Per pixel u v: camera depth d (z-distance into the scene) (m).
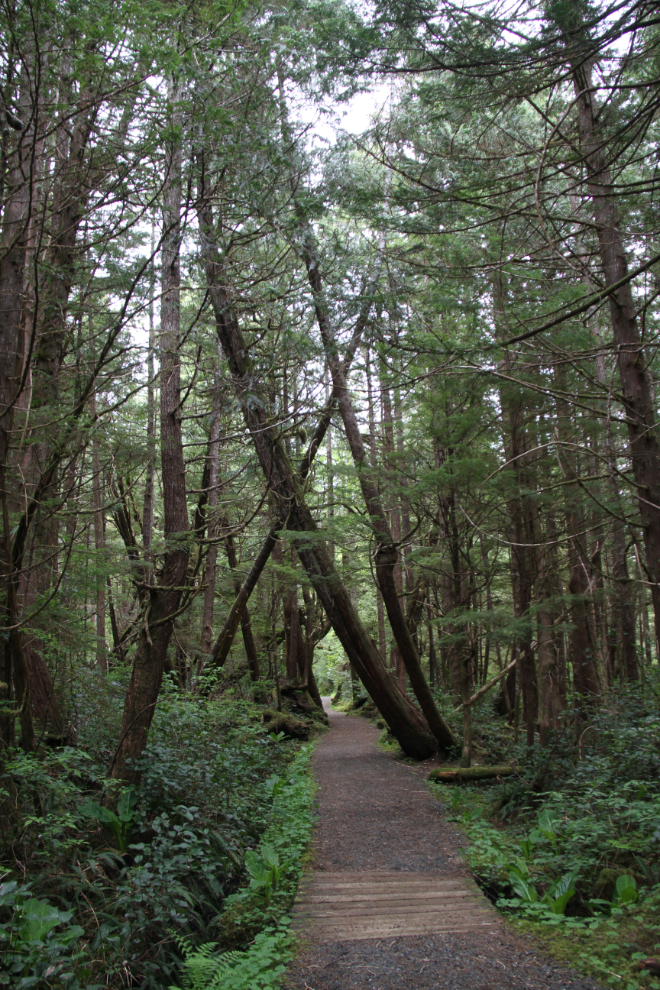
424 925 4.75
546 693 8.81
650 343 5.95
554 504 9.04
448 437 9.08
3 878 4.63
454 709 13.81
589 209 6.90
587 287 7.35
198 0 6.12
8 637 5.26
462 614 8.86
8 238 6.33
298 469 13.97
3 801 4.95
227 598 17.73
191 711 8.27
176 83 5.68
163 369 7.20
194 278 8.20
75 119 5.95
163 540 7.23
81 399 5.57
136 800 6.09
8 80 4.85
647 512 6.54
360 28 5.23
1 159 4.97
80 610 7.26
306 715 19.92
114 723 7.76
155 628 6.86
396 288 7.39
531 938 4.41
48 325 6.82
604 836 5.73
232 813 7.07
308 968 4.14
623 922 4.42
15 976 3.73
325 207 7.88
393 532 17.67
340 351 8.67
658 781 6.38
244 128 7.02
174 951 4.79
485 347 5.98
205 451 14.41
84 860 5.26
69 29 4.78
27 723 5.46
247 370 9.24
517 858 5.93
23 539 5.49
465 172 6.56
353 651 12.45
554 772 8.10
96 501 9.30
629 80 6.39
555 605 8.72
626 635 9.69
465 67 4.97
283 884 5.73
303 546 11.31
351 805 9.02
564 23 4.42
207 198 7.13
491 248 7.84
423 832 7.57
